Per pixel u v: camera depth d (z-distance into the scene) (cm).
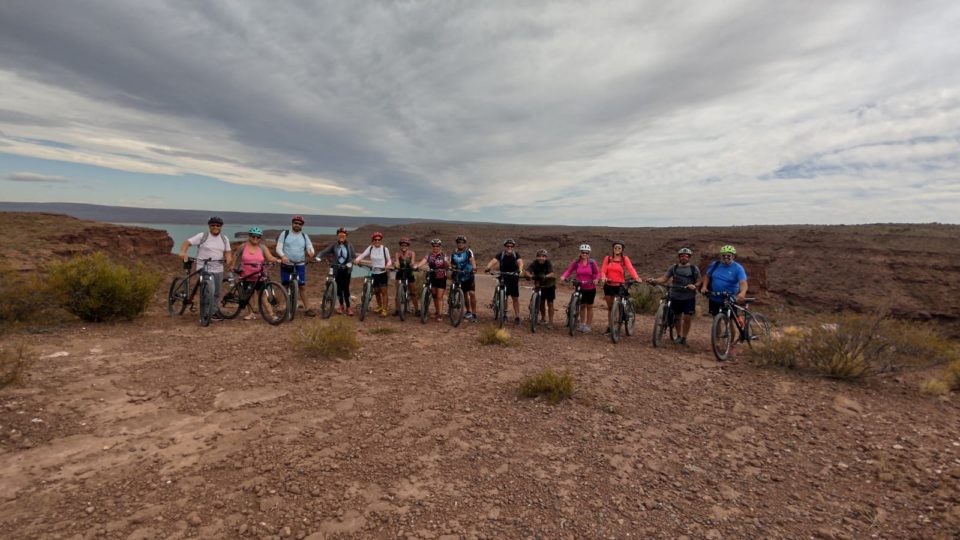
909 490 371
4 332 761
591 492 357
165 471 364
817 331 758
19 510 306
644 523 320
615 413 522
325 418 481
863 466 414
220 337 806
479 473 381
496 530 306
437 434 453
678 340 941
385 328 945
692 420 513
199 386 557
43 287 843
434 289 1060
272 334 841
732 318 845
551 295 1055
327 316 1014
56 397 500
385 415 496
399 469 382
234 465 376
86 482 343
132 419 458
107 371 596
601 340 952
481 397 562
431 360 726
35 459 373
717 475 392
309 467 377
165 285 1420
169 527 294
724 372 721
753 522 325
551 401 547
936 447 452
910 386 668
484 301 1889
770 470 404
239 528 296
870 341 696
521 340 906
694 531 313
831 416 535
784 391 627
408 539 293
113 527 291
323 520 309
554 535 302
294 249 982
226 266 941
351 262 1052
